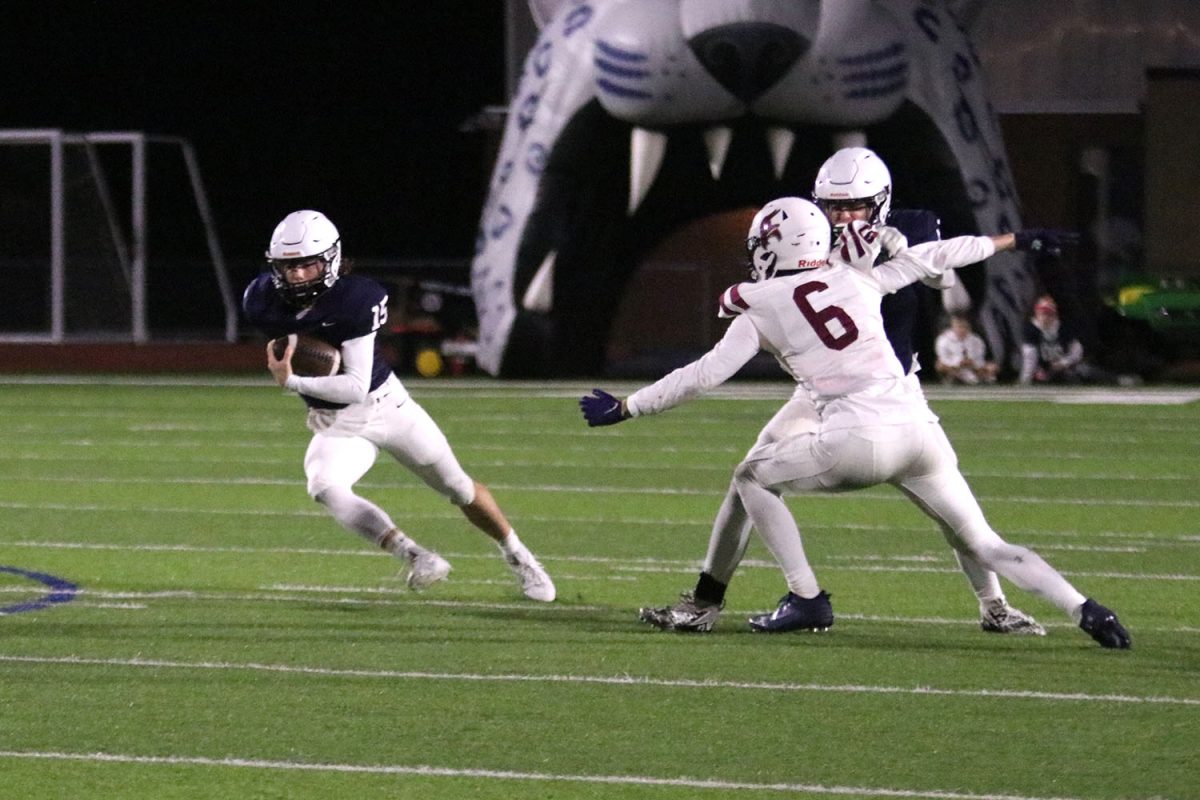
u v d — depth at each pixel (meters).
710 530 31.06
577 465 41.53
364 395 21.81
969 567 21.41
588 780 15.40
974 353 64.81
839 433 19.89
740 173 66.69
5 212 86.81
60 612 22.80
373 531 21.97
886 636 21.38
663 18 61.84
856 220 20.75
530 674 19.30
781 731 16.92
